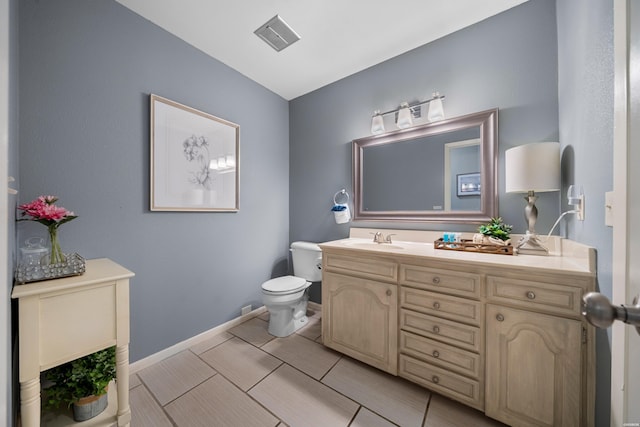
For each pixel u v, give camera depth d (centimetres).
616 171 65
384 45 187
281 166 264
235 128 214
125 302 108
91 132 138
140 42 157
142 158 159
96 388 107
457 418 118
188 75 182
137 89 156
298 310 218
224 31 171
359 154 219
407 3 150
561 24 133
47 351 89
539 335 103
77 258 113
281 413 122
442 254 134
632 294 57
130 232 153
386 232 202
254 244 235
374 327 151
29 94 119
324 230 245
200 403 129
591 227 97
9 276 77
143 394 135
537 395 103
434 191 183
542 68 144
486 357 115
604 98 86
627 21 58
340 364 161
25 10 117
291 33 174
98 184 141
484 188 162
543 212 144
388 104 204
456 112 173
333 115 237
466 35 169
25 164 117
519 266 106
